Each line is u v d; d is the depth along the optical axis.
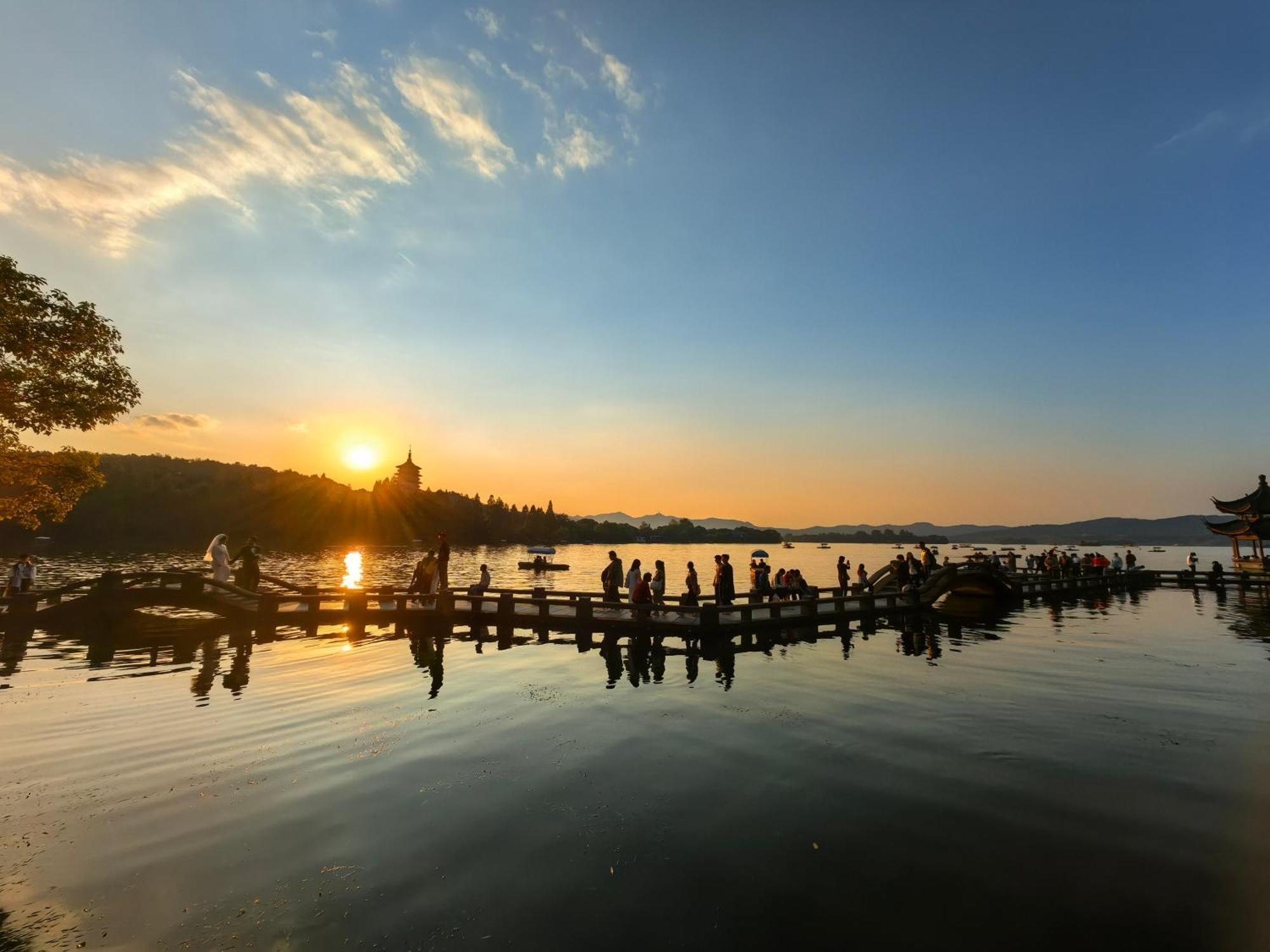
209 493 138.38
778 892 5.09
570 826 6.26
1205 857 5.70
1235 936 4.48
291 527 145.62
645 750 8.61
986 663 15.08
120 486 125.19
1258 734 9.40
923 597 26.64
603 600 21.92
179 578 20.62
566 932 4.49
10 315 14.59
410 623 21.02
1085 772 7.85
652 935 4.46
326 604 23.50
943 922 4.68
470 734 9.24
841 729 9.63
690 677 13.52
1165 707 10.91
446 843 5.85
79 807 6.56
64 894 4.92
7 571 40.28
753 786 7.36
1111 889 5.16
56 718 9.82
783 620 20.62
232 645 17.03
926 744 8.91
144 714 10.08
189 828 6.10
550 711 10.56
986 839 6.07
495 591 24.45
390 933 4.46
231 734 9.07
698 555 157.75
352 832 6.06
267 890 5.02
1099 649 17.03
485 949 4.27
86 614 20.19
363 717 10.10
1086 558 42.66
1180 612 25.92
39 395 15.67
